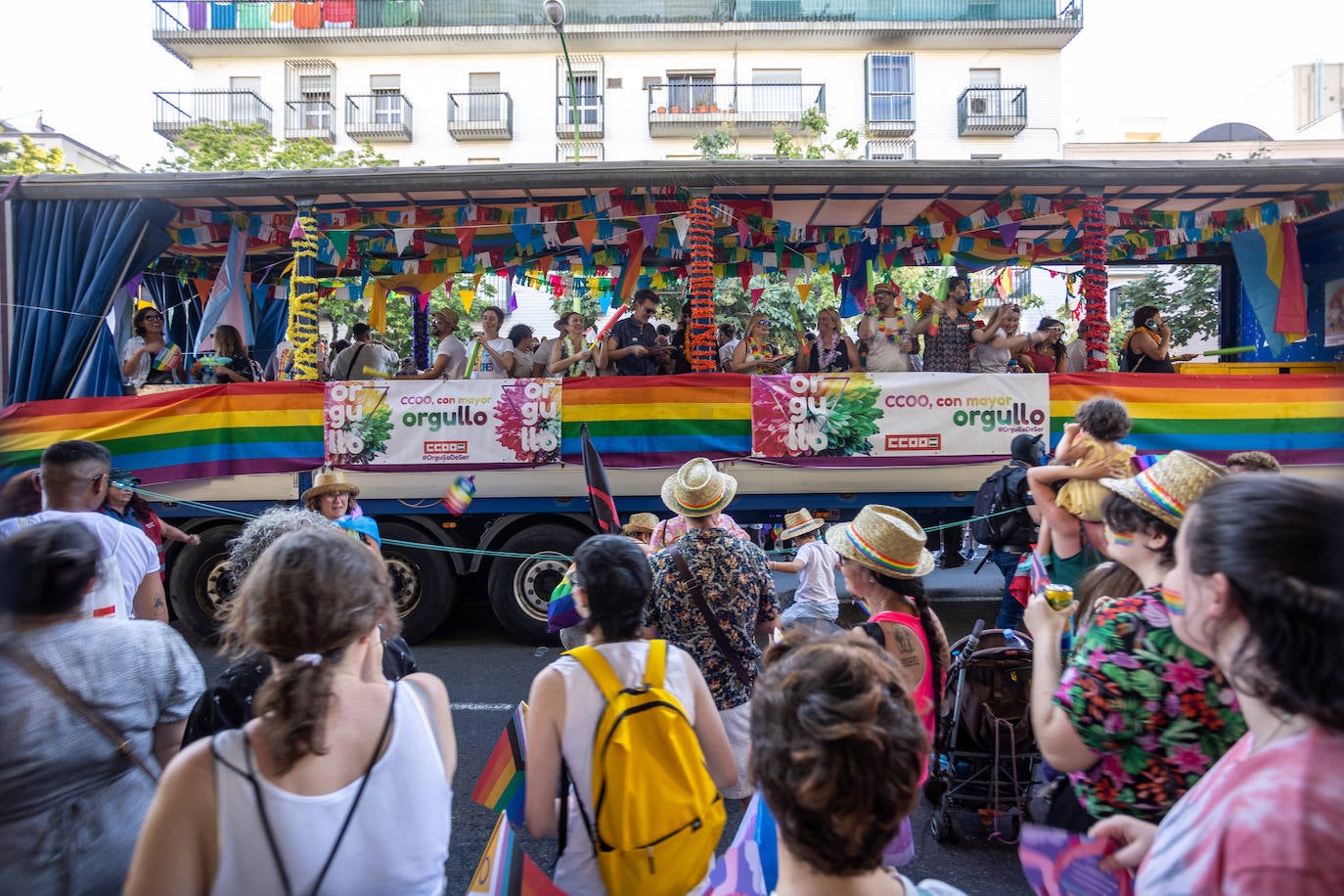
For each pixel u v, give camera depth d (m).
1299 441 6.85
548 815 2.16
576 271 10.87
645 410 6.88
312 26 29.33
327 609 1.67
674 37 29.44
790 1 29.59
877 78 29.44
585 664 2.21
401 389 6.89
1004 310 7.77
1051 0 28.92
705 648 3.37
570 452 6.87
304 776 1.58
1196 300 13.05
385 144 29.80
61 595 2.07
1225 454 6.87
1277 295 8.31
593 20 29.56
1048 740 2.02
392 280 10.34
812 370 8.33
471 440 6.89
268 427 6.91
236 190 7.09
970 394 6.84
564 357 8.06
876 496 6.93
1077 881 1.88
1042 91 29.28
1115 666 1.90
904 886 1.50
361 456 6.87
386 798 1.65
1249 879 1.18
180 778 1.56
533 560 6.88
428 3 29.77
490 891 2.11
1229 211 8.60
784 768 1.41
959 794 3.76
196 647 6.97
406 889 1.65
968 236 9.31
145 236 7.40
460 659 6.64
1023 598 4.73
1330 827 1.17
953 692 3.83
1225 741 1.84
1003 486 5.88
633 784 2.08
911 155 29.55
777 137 22.48
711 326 7.32
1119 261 10.05
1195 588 1.46
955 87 29.42
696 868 2.10
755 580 3.47
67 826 1.97
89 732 2.02
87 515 3.31
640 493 6.87
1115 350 14.58
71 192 7.07
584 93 30.00
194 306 10.44
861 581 3.08
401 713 1.75
